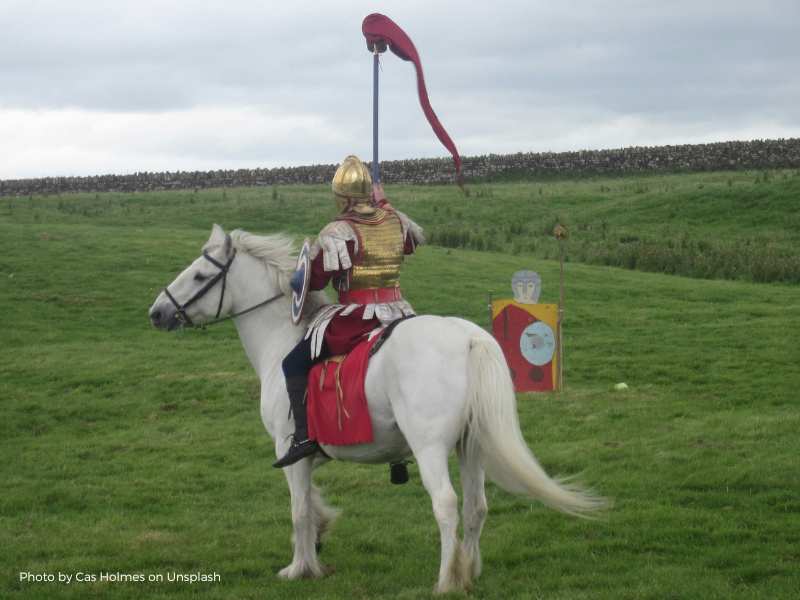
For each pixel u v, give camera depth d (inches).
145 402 596.1
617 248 1386.6
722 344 722.2
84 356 730.8
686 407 525.0
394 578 277.4
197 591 274.5
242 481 423.5
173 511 378.9
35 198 1957.4
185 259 1163.3
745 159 2261.3
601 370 644.1
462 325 247.8
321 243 264.1
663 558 286.0
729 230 1515.7
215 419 561.0
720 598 246.5
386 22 293.9
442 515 233.9
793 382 582.2
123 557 309.6
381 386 247.4
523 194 1982.0
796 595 246.8
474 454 247.4
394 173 2343.8
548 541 309.4
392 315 265.3
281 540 327.9
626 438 456.4
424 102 285.6
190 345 783.1
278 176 2313.0
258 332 297.0
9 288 987.9
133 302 952.9
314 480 419.2
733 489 360.2
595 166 2374.5
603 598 248.5
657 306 961.5
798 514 324.2
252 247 299.1
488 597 246.1
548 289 1055.0
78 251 1182.3
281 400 279.7
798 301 976.3
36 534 342.6
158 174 2262.6
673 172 2289.6
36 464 463.2
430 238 1525.6
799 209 1571.1
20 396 609.6
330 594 263.0
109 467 456.4
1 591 277.3
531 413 522.6
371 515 361.4
